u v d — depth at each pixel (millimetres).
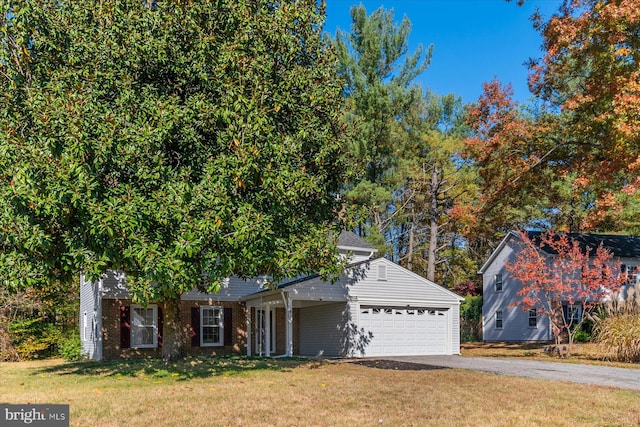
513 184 23422
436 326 22609
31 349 21000
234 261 11305
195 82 12461
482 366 15688
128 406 8820
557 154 22906
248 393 10039
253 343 22391
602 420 7992
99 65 11570
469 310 38031
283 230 12398
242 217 10844
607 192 20719
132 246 10539
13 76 11336
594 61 19016
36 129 10766
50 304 22125
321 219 13938
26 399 9570
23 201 9938
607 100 18688
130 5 12094
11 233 10211
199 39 11938
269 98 12156
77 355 20859
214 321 21609
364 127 31469
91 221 9977
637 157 17641
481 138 23781
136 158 10750
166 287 11031
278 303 20672
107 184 10977
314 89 13016
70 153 10148
